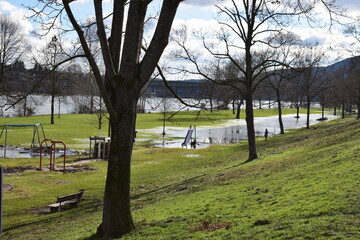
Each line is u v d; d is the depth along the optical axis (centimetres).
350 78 7000
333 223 815
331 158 1817
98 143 3800
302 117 11506
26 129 6162
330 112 14425
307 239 753
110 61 1074
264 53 5288
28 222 1669
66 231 1365
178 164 3450
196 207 1371
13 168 3091
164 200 1769
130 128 1104
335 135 3209
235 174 2195
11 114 9419
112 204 1096
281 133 6222
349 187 1117
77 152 4181
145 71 1095
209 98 2078
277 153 2994
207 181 2181
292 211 1003
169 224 1120
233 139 5891
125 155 1101
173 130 7169
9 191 2284
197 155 4084
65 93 7856
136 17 1092
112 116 1072
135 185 2505
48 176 2822
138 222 1218
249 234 862
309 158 2097
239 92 2962
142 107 11356
